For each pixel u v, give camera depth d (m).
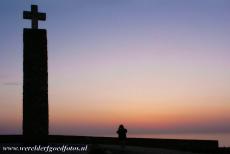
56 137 33.06
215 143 27.31
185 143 28.09
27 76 30.02
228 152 25.08
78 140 32.50
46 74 30.36
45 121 30.09
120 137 25.47
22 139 30.19
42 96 30.11
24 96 29.94
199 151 25.86
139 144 30.38
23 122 29.83
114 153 24.75
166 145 28.89
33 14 30.61
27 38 30.17
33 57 30.16
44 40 30.48
